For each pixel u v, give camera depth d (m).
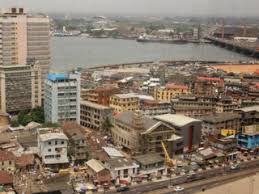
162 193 185.75
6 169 199.38
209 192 189.25
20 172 199.88
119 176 199.00
